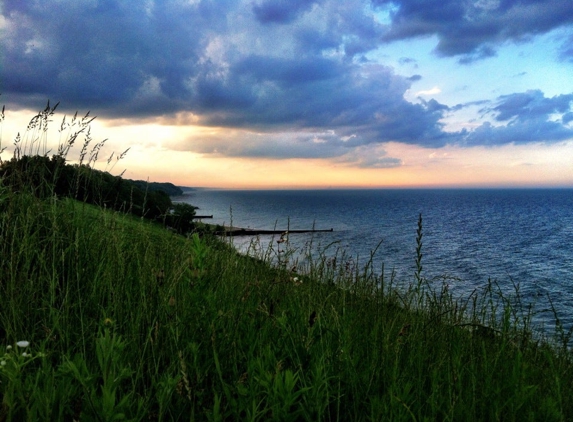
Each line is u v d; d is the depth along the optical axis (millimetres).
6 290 3518
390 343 3295
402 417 2295
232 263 4766
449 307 4402
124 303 3695
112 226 5160
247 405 2328
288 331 3070
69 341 3174
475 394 2789
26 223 4266
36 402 2021
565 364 3457
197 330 3082
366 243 80875
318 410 2281
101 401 2002
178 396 2496
